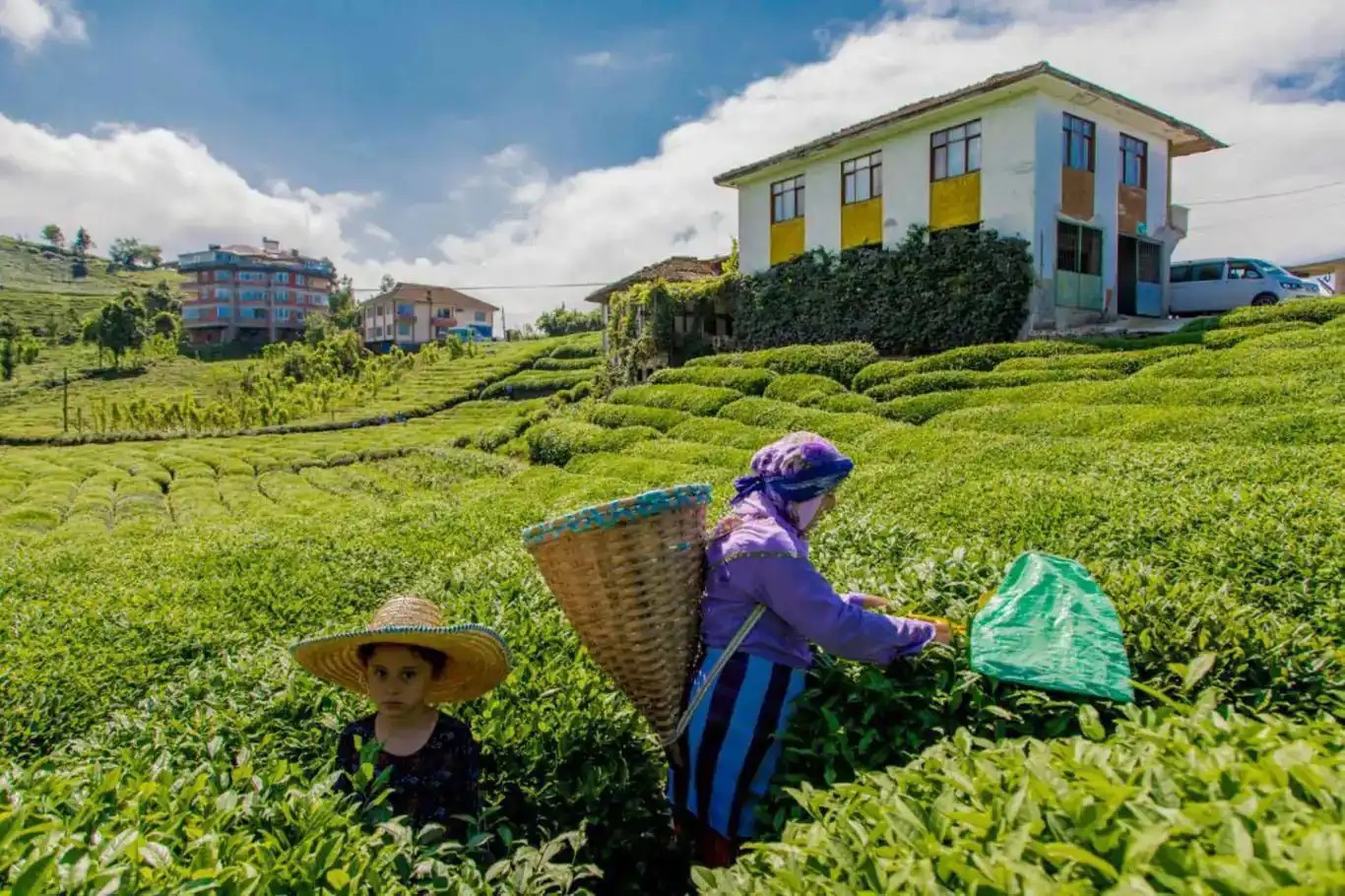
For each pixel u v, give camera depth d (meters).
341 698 3.51
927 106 22.00
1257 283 23.78
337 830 2.13
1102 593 2.62
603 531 2.63
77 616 6.64
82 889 1.58
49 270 134.38
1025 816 1.57
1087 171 21.94
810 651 2.94
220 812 2.08
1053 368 16.66
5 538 17.44
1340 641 3.36
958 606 3.11
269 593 7.42
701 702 2.76
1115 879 1.37
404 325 89.31
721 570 2.80
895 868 1.60
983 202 21.73
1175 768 1.66
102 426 42.25
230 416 42.16
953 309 22.23
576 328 87.19
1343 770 1.54
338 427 39.47
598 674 3.62
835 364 20.81
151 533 16.38
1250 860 1.26
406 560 8.62
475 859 2.59
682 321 30.16
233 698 3.63
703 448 16.06
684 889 3.18
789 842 1.99
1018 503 6.47
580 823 2.99
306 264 110.38
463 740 3.02
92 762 2.87
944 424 14.33
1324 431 9.43
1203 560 4.51
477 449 28.69
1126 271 23.69
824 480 2.81
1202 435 10.52
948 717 2.59
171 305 99.88
